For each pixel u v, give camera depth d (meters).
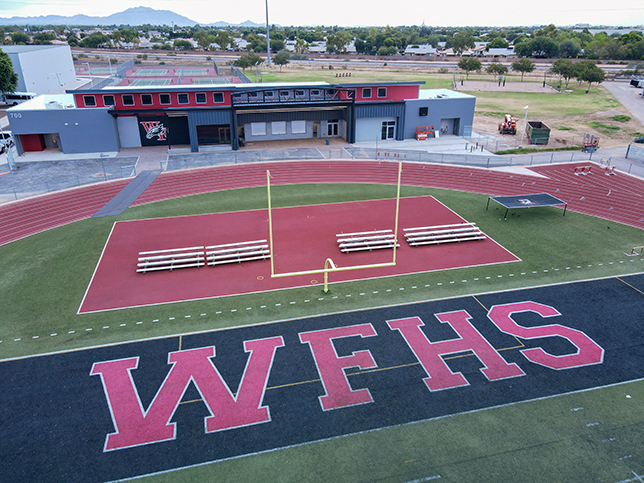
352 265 24.23
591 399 15.25
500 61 142.38
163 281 22.89
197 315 19.92
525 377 16.27
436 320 19.53
